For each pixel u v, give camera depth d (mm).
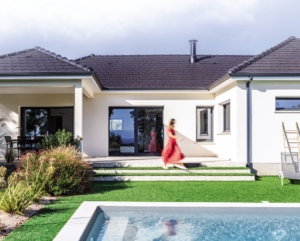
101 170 8484
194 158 10984
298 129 9328
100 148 11680
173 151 8414
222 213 5023
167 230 4320
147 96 11766
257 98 9359
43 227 4133
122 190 6902
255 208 5047
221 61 14523
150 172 8516
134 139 11875
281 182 7727
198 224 4613
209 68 13547
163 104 11766
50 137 8805
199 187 7289
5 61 9438
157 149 11867
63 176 6266
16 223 4344
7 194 4945
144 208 5027
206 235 4188
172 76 12609
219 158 10961
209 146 11828
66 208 5211
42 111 12391
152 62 14320
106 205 5023
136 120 11898
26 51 10531
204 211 5016
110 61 14477
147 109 11938
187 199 6043
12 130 12031
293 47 10906
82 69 8773
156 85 11734
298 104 9594
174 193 6594
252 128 9320
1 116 12023
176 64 14070
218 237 4129
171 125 8461
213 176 8258
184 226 4516
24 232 3932
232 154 9719
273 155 9312
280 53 10367
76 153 7531
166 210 5031
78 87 8867
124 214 4977
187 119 11805
